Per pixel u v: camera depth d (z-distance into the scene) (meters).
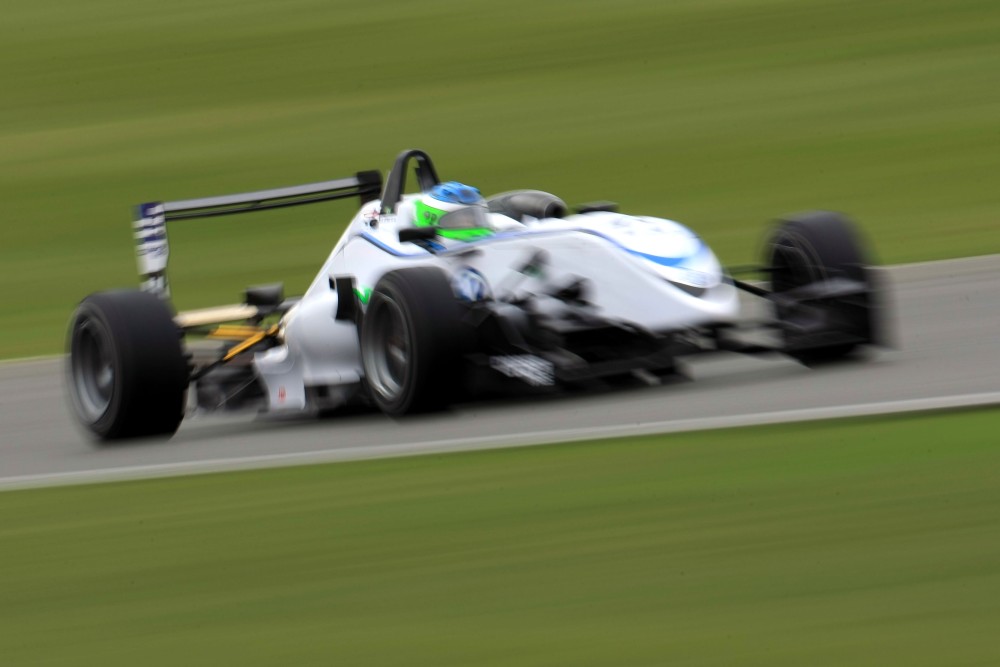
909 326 34.09
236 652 18.50
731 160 63.19
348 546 21.47
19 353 46.81
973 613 17.78
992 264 42.00
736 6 83.50
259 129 72.88
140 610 20.03
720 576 19.39
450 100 74.38
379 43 83.75
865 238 50.59
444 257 29.39
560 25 83.50
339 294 30.66
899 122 65.38
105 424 29.92
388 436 27.17
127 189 66.81
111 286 56.25
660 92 72.50
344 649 18.30
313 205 62.50
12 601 20.77
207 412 33.00
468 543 21.12
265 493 24.33
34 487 26.69
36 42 89.56
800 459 23.22
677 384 29.27
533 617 18.72
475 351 28.28
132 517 23.88
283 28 88.19
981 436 23.55
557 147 66.75
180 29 89.62
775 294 29.41
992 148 60.88
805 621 17.97
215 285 54.25
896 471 22.41
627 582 19.45
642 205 59.12
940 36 75.75
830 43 76.56
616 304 27.34
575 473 23.48
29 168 70.94
